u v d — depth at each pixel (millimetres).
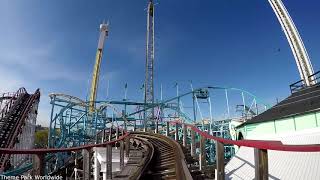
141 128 46688
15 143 34094
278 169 12914
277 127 19469
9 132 35594
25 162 35219
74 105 45812
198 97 46906
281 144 5836
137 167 16625
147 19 72812
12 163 32844
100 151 22766
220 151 10117
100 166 22375
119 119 45938
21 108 42656
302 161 12406
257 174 6430
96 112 45406
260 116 22688
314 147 5152
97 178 22344
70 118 45500
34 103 47562
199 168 15586
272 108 22703
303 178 11336
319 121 15992
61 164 37875
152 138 27781
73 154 36062
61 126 44469
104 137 38781
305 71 52281
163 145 22859
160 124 45844
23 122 38906
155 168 16766
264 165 6438
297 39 55031
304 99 19625
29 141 44594
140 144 27234
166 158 18172
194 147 18484
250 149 16500
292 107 19594
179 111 46750
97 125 45156
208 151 37562
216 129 43250
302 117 17297
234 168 15359
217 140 10219
